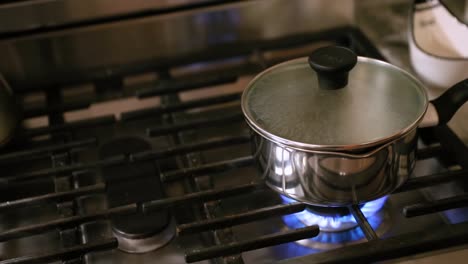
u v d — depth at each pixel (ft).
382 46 3.44
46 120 3.33
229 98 3.06
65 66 3.43
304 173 2.41
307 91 2.56
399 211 2.67
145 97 3.14
